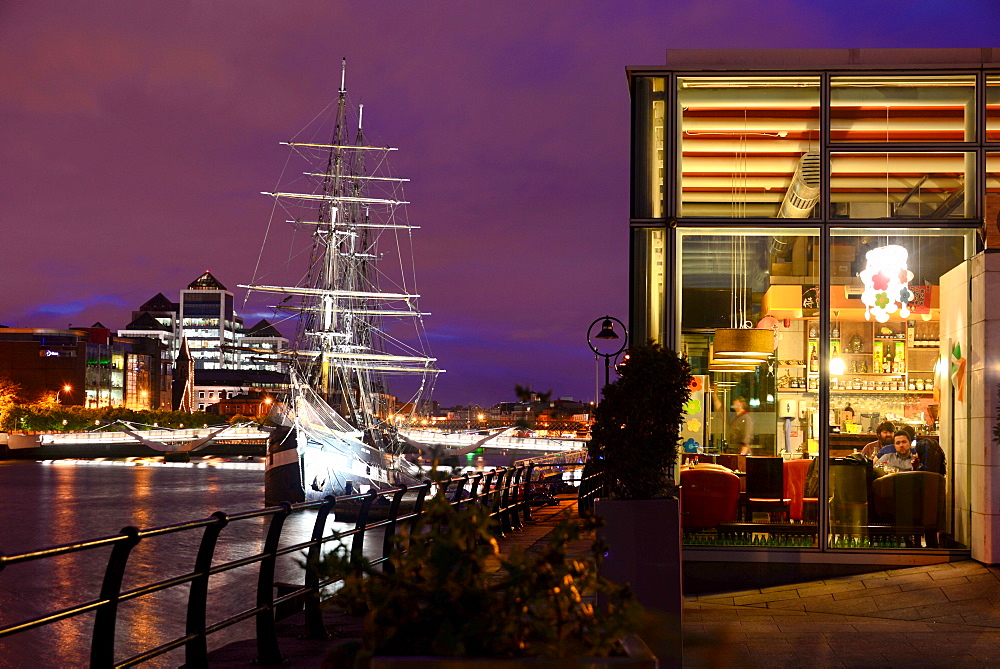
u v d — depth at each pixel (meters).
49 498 66.94
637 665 2.76
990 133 10.36
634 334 10.43
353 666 2.99
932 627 8.01
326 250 72.19
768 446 10.52
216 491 75.38
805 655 7.05
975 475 9.94
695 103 10.61
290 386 55.06
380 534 33.47
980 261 10.05
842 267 10.55
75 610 4.37
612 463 5.91
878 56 10.54
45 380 169.12
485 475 13.05
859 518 10.21
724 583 10.12
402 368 72.38
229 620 5.89
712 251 10.82
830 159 10.46
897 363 10.48
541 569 2.98
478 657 2.81
